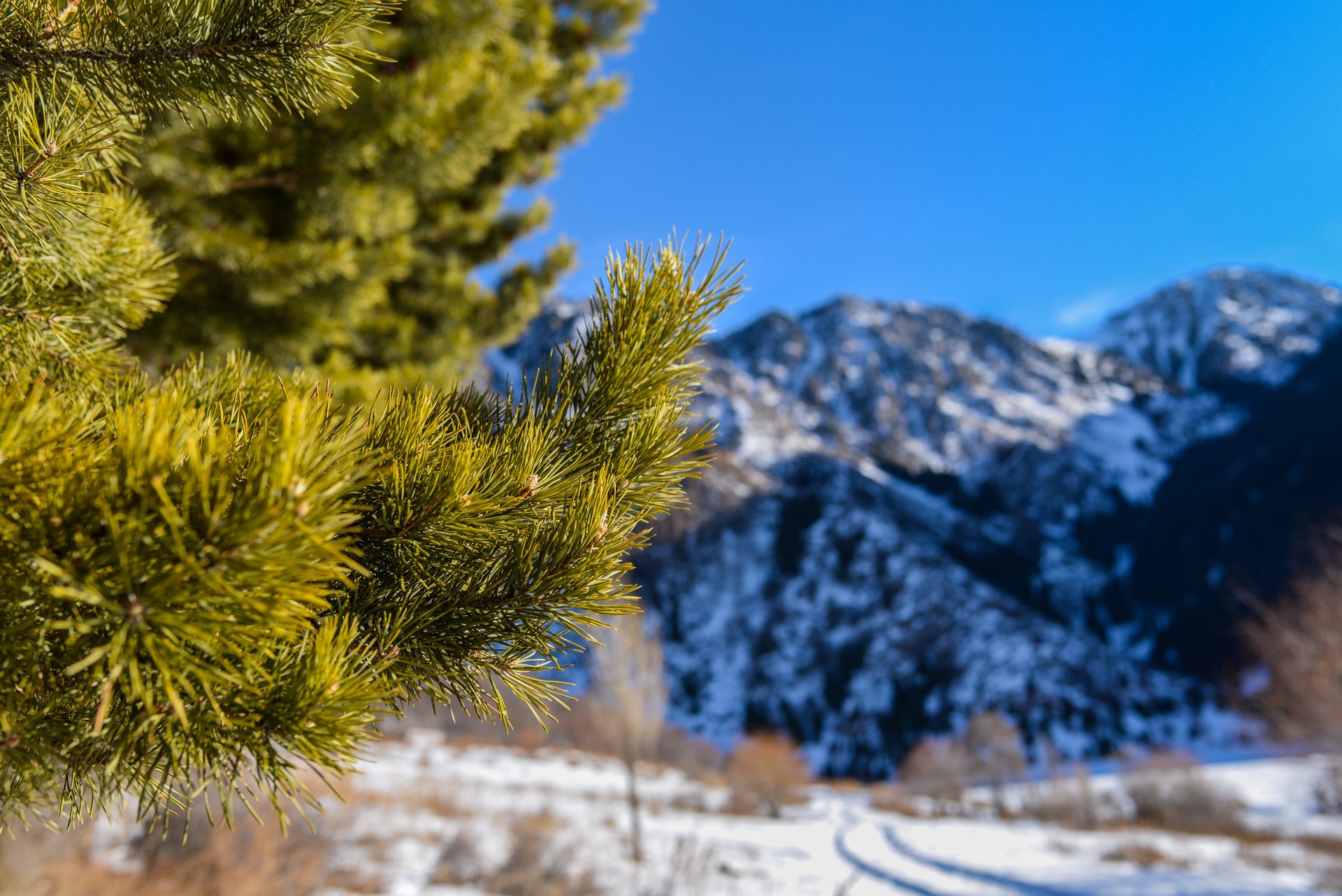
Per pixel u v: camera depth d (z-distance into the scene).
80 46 0.83
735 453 162.25
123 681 0.54
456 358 5.26
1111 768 54.53
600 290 0.93
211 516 0.41
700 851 15.28
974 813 33.09
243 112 0.94
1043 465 175.00
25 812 0.62
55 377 0.98
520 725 36.16
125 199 1.17
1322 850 17.53
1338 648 14.35
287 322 3.59
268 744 0.57
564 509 0.82
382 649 0.68
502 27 3.71
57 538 0.44
